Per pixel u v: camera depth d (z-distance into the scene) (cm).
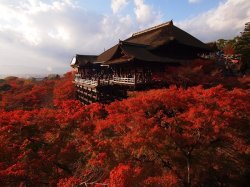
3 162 1188
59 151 1403
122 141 1327
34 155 1327
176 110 1517
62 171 1272
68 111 1894
